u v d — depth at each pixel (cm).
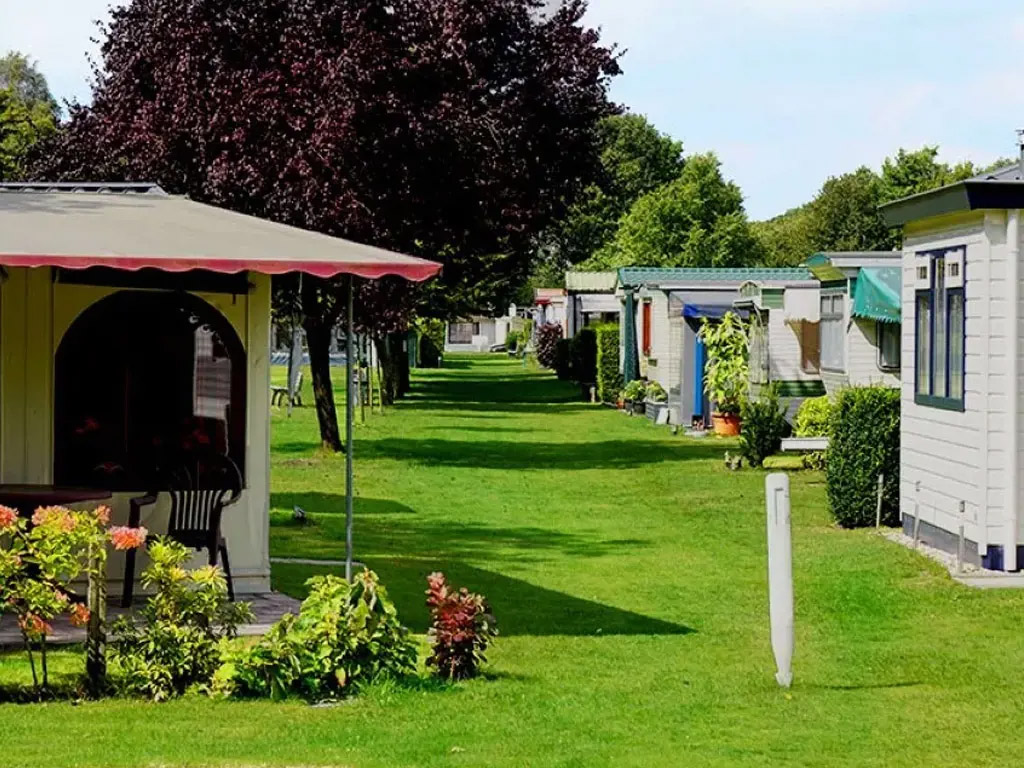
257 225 1236
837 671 1035
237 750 777
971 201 1405
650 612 1287
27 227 1072
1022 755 803
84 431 1221
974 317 1448
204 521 1234
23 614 885
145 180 2420
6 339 1202
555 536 1778
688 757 786
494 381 5666
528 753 786
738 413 3147
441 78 2436
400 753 779
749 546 1697
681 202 6831
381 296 2489
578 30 2686
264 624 1123
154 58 2438
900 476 1730
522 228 2617
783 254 6988
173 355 1241
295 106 2334
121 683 916
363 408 3562
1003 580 1392
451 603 995
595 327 4600
